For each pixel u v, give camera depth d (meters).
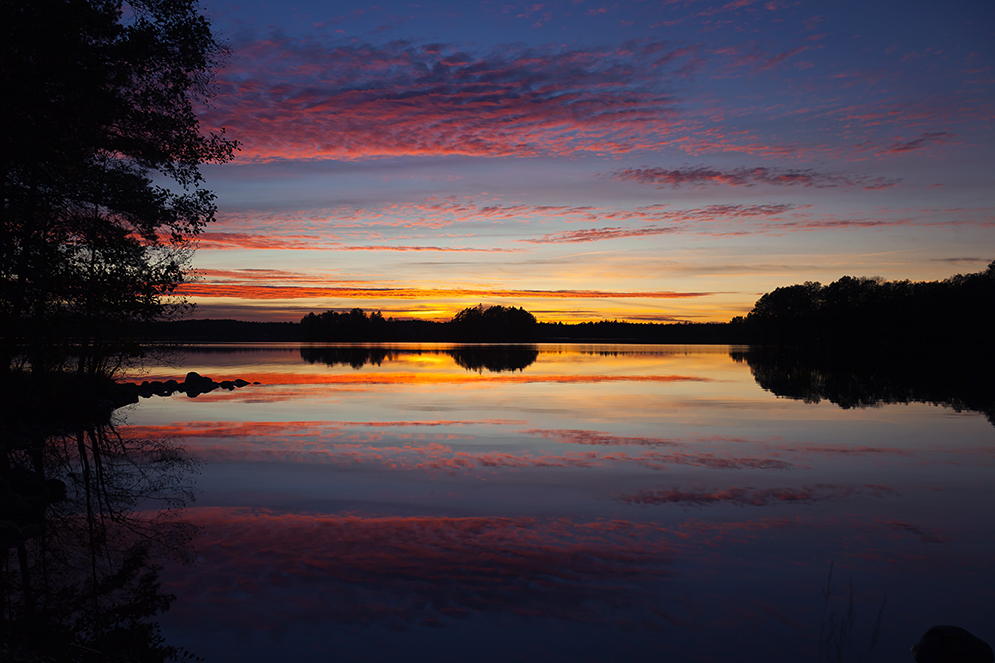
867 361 62.78
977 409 22.22
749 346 133.50
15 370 18.02
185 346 112.81
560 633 5.80
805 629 5.90
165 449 14.91
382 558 7.61
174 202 16.14
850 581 7.00
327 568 7.30
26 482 10.47
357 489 10.94
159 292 17.25
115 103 13.29
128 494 10.77
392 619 6.06
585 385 32.94
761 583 6.93
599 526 8.85
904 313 106.12
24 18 11.32
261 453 14.30
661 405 23.61
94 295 15.63
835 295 119.50
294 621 6.01
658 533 8.55
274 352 87.00
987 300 93.56
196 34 14.17
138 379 38.72
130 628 5.88
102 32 12.81
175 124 15.01
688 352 93.00
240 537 8.42
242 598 6.53
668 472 12.21
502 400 25.55
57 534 8.66
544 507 9.80
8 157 12.73
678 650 5.51
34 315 15.21
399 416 20.59
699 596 6.60
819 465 12.84
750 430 17.48
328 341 175.75
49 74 12.00
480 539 8.29
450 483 11.36
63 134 12.62
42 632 5.82
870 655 5.42
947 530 8.70
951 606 6.39
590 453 14.14
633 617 6.12
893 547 8.04
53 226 14.75
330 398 26.69
